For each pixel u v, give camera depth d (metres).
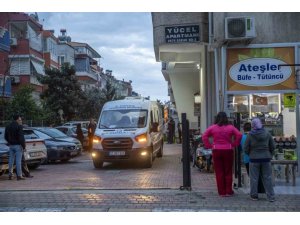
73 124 31.91
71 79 40.31
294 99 12.78
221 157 9.70
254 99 13.34
